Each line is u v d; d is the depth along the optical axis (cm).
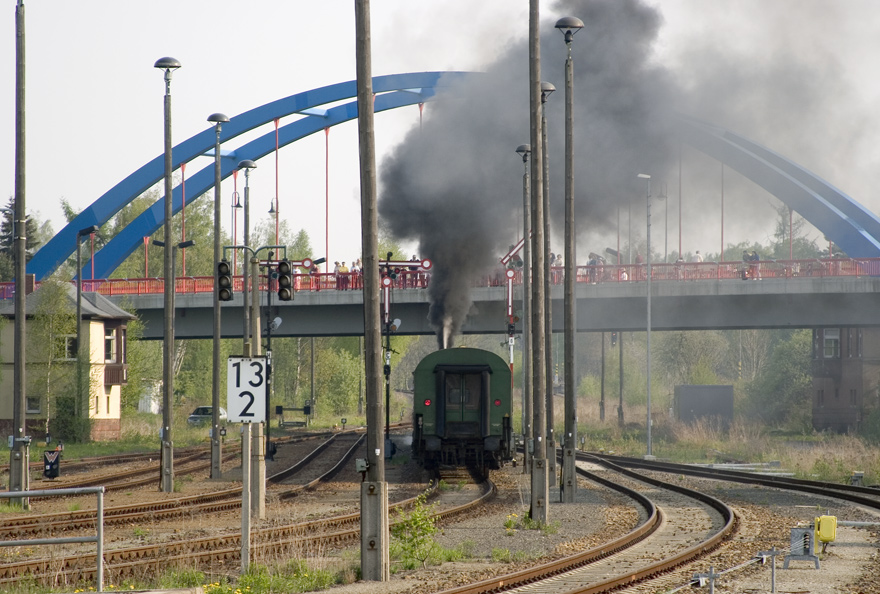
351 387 19325
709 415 14050
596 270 11588
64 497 5344
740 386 18350
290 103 18150
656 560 3212
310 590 2778
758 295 11206
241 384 2947
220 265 4291
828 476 6969
